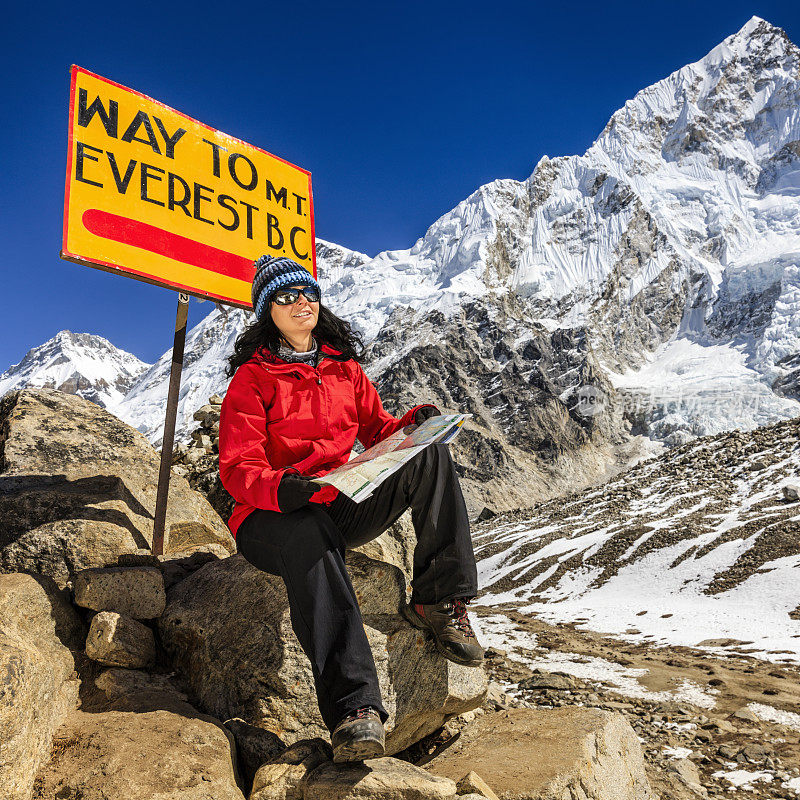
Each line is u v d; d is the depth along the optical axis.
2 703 2.04
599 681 10.41
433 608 2.96
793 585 31.16
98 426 4.82
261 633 3.03
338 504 2.98
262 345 3.09
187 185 4.63
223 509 6.18
